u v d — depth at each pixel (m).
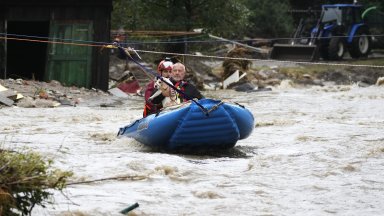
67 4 68.75
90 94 65.44
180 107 31.81
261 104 62.28
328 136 38.69
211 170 27.61
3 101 54.81
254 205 21.98
